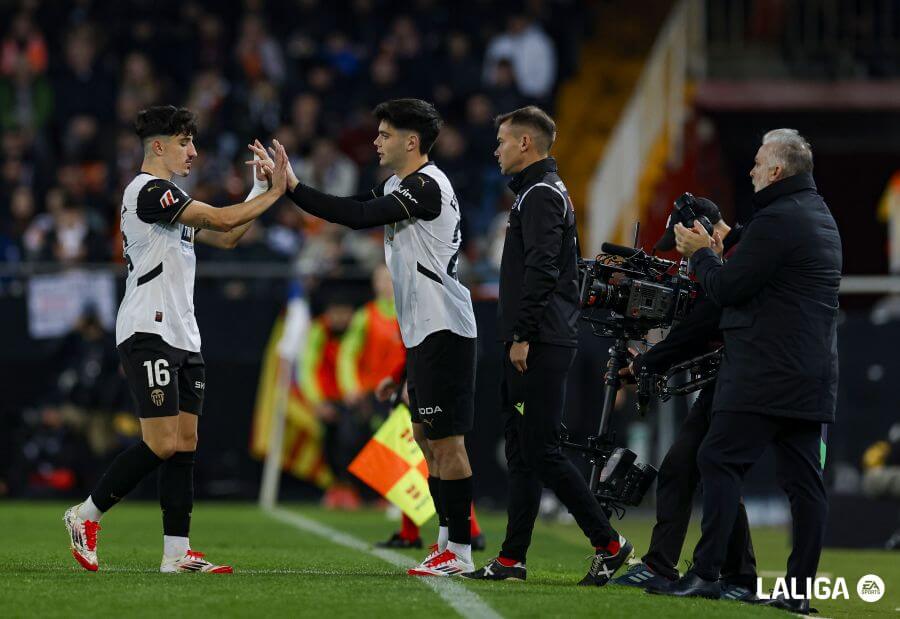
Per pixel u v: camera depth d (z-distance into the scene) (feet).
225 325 157.99
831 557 113.50
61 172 190.39
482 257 171.01
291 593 66.80
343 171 189.67
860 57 205.98
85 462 158.61
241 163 193.88
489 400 155.12
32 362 158.51
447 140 194.18
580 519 75.61
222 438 158.51
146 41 218.18
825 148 205.57
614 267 76.02
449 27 224.74
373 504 157.79
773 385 70.08
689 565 78.02
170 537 78.33
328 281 158.40
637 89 197.26
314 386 156.35
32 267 158.92
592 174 214.90
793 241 70.33
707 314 74.33
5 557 87.71
